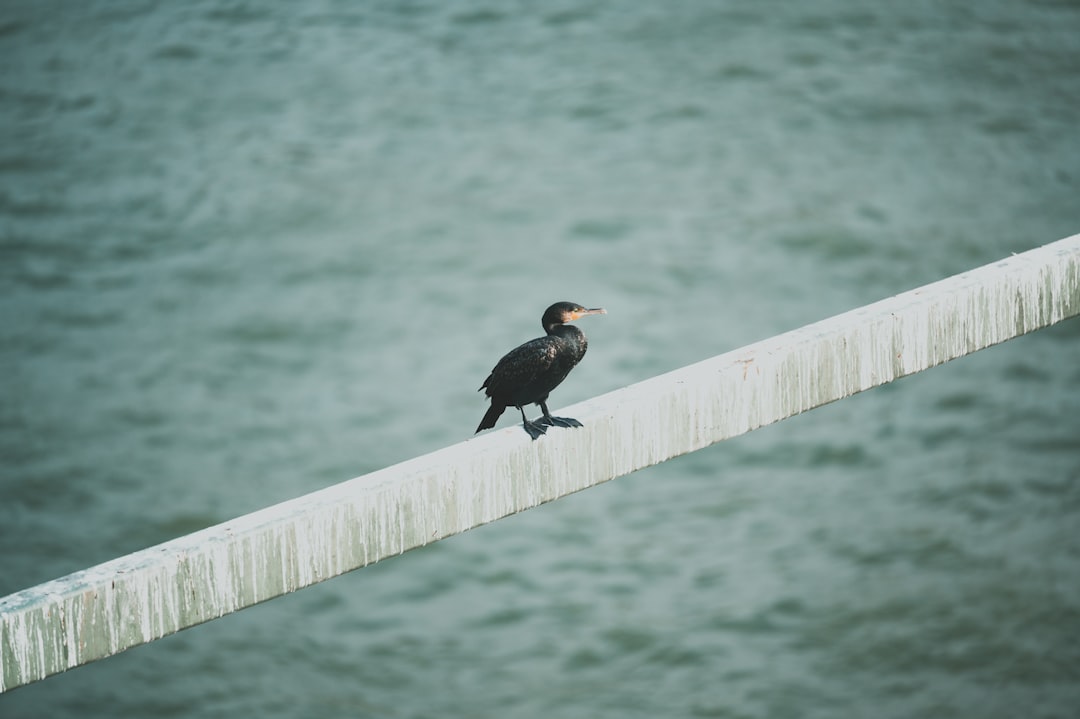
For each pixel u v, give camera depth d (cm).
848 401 2219
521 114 2958
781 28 3225
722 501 2034
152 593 627
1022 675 1739
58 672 614
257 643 1817
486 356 2331
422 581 1905
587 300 2444
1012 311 827
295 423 2205
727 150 2842
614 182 2745
